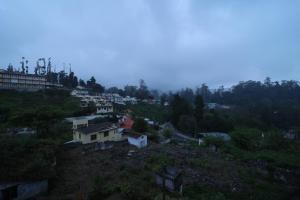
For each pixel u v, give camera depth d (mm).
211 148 40531
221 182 22031
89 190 16156
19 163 17094
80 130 32344
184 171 23016
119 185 16094
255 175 27250
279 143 50375
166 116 71125
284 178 28781
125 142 33531
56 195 16016
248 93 149875
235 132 48594
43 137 29312
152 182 17703
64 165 21797
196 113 66500
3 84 72500
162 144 36188
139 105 90250
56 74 107438
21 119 31641
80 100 69750
